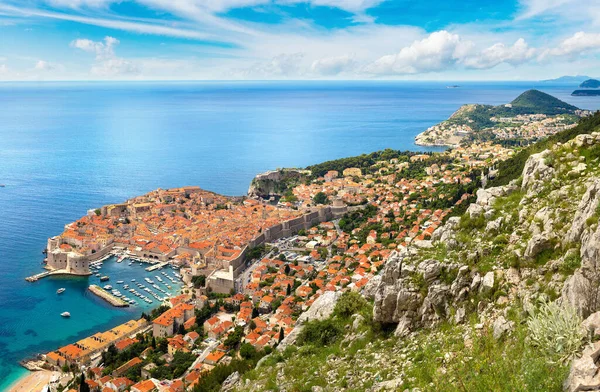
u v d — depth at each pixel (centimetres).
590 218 2323
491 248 2989
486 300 2672
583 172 3147
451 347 2491
